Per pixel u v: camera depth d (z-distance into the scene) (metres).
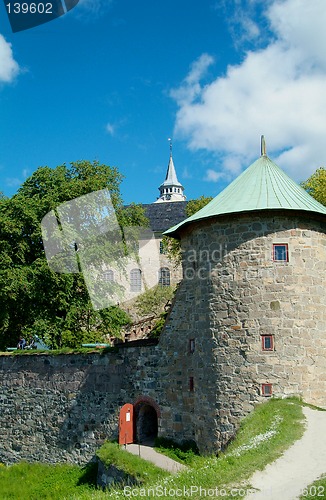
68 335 33.25
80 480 24.98
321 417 18.11
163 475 19.19
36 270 31.50
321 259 21.62
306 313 20.89
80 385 27.28
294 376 20.36
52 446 27.55
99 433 26.42
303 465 14.13
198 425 22.30
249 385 20.53
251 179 22.75
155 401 25.03
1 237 32.69
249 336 20.78
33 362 28.86
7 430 29.05
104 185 36.84
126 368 26.27
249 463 14.49
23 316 33.28
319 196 34.25
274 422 17.94
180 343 24.67
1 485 25.84
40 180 36.03
